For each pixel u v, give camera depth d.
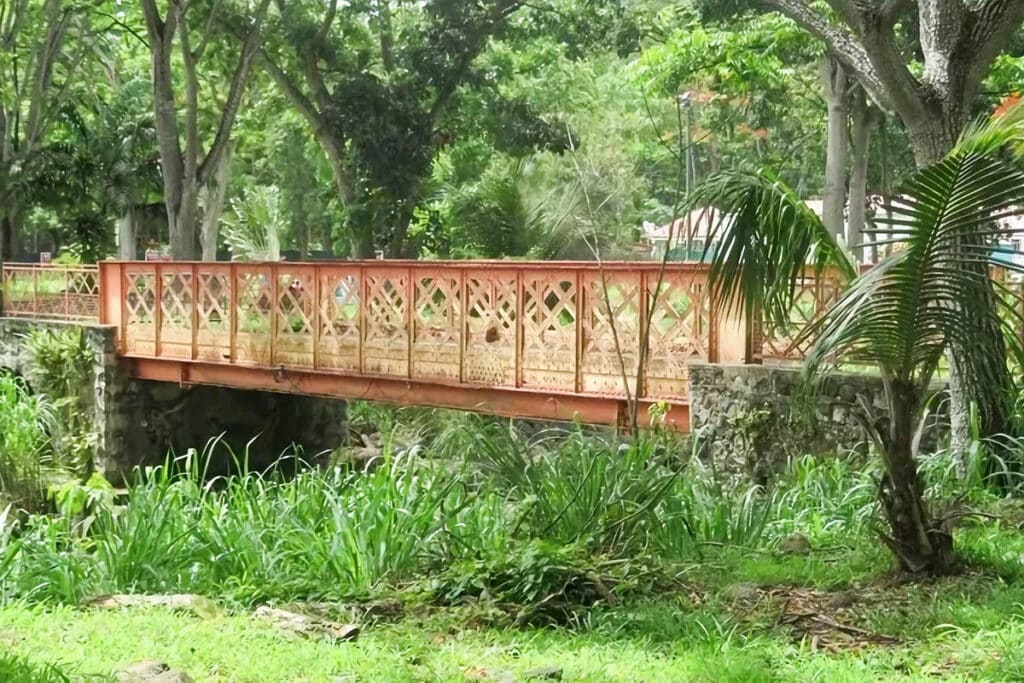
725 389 10.89
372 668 5.35
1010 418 10.10
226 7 25.92
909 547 7.08
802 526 8.79
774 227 6.91
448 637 6.41
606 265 12.10
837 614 6.44
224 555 7.96
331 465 10.84
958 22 10.09
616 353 12.11
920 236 6.36
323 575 7.62
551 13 27.84
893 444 7.05
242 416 20.14
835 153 23.23
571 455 8.55
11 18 27.92
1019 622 5.96
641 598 6.91
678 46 22.17
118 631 6.05
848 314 6.49
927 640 5.83
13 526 9.15
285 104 31.81
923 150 10.13
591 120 32.56
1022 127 6.07
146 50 36.84
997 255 9.16
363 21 29.52
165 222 34.31
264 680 5.09
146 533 8.01
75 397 19.41
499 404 13.37
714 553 7.89
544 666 5.43
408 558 7.66
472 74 27.06
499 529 7.84
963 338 6.68
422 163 26.88
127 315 19.06
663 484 8.14
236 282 17.16
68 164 28.47
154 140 31.52
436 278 14.08
